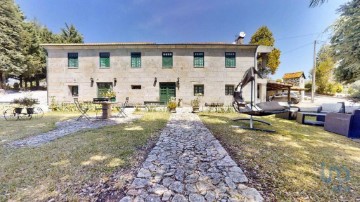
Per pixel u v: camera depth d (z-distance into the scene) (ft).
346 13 19.48
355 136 15.58
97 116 28.94
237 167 9.20
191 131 17.93
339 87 79.51
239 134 16.61
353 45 19.72
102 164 9.64
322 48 27.12
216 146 12.84
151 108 38.34
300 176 8.30
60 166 9.34
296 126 20.95
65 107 36.99
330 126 17.92
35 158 10.43
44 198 6.57
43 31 86.38
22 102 27.45
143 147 12.79
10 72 67.15
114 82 46.85
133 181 7.73
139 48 46.83
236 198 6.52
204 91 47.21
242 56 47.06
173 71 47.11
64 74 46.83
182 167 9.18
